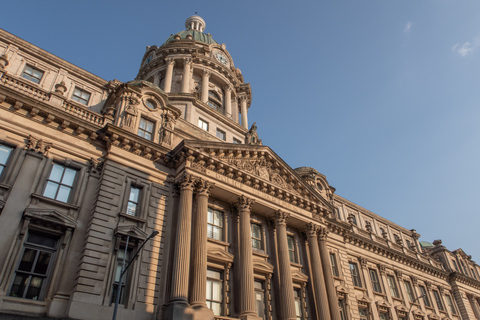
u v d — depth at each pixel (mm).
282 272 30844
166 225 27375
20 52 33062
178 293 23438
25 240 21547
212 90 55219
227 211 32312
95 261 22359
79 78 35812
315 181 45781
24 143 23984
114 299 22656
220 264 28984
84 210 24391
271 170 36156
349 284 39750
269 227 34656
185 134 33906
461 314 56875
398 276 48750
